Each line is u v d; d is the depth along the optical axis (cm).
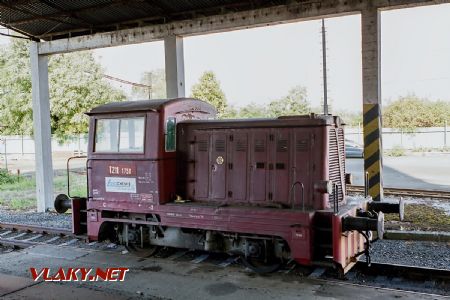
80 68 2377
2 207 1262
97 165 712
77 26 1116
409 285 542
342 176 628
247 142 633
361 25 843
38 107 1177
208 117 779
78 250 747
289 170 600
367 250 568
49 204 1194
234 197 640
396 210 626
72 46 1133
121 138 686
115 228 718
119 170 687
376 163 854
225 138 651
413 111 3662
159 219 661
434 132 2922
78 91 2361
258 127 624
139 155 663
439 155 2503
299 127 595
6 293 530
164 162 657
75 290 540
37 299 509
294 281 559
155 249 695
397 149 2720
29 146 3167
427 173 1686
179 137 688
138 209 668
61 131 2445
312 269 608
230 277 582
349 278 574
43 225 985
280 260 591
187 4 956
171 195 670
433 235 724
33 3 953
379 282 557
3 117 2391
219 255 695
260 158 621
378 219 517
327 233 558
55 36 1182
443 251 669
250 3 925
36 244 794
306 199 586
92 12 1010
